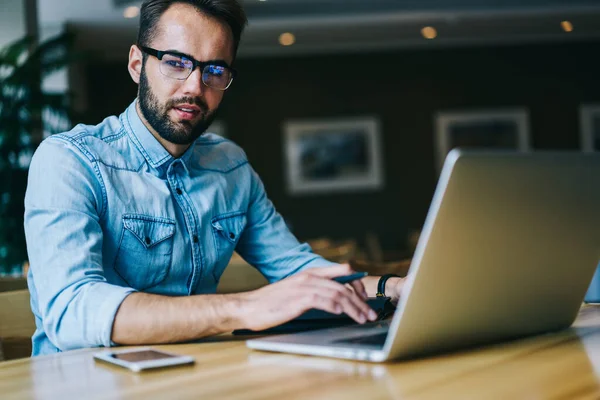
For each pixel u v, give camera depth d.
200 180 1.61
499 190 0.90
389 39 9.70
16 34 6.06
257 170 10.02
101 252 1.39
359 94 10.05
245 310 1.13
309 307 1.09
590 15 8.95
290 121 10.04
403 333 0.89
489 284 0.96
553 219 1.00
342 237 10.05
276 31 9.05
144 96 1.50
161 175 1.55
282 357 0.98
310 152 10.05
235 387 0.82
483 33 9.64
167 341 1.15
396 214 10.05
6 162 5.42
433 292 0.89
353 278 1.14
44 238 1.34
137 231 1.48
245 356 1.01
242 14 1.51
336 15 8.52
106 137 1.53
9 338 1.60
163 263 1.52
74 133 1.50
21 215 5.44
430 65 10.09
